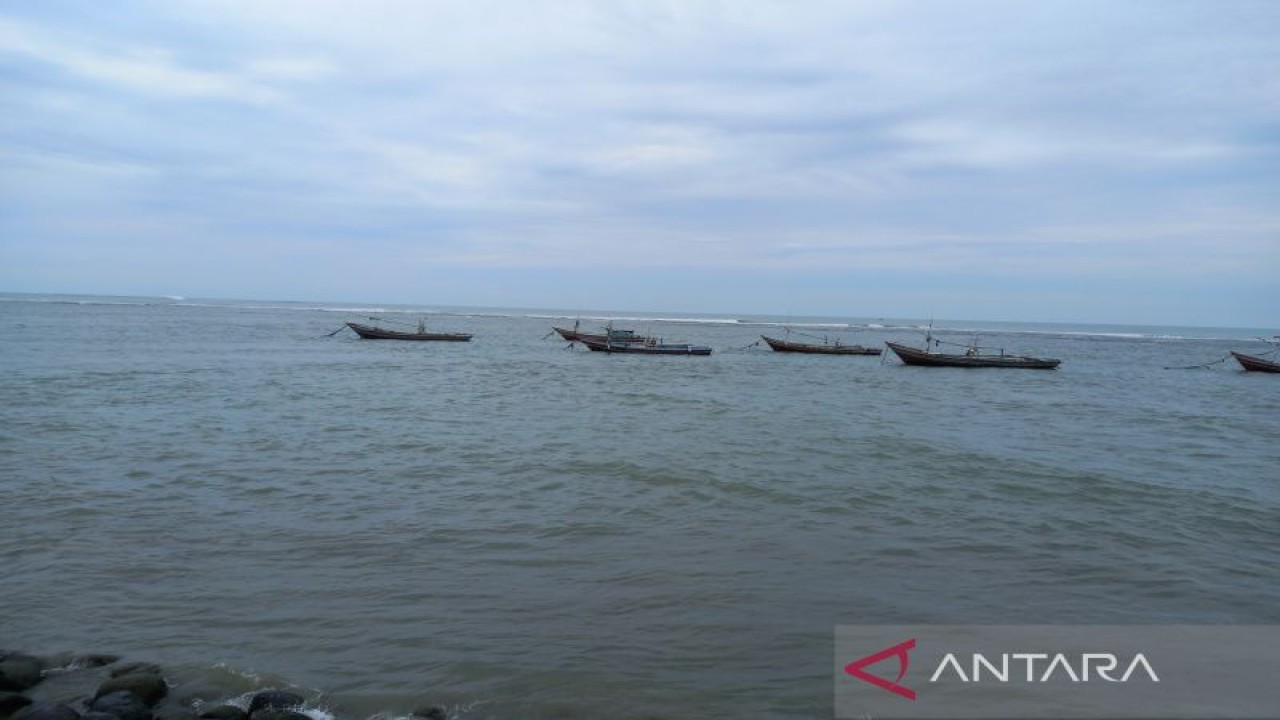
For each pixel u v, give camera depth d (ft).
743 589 43.93
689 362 227.81
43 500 57.82
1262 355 332.39
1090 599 43.75
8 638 36.42
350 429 92.63
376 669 34.24
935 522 58.34
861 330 542.57
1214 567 49.52
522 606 40.96
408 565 46.52
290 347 233.14
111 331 273.75
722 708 31.94
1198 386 187.93
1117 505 64.95
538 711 31.42
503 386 148.05
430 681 33.37
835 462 79.82
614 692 32.89
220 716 29.63
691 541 52.29
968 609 42.04
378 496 61.77
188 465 70.49
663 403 127.54
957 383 181.47
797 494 65.57
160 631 37.37
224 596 41.39
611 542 51.70
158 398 113.19
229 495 60.75
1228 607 42.91
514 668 34.53
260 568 45.47
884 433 100.27
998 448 91.35
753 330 494.59
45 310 442.09
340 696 32.09
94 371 146.30
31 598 40.65
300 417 100.42
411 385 144.56
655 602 41.88
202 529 52.26
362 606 40.50
